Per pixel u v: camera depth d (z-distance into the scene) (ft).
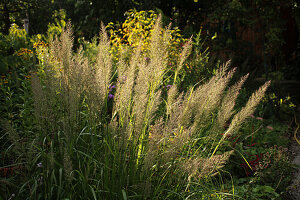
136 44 19.90
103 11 44.04
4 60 15.99
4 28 48.21
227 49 32.65
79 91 7.92
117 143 8.08
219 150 13.46
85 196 7.40
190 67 19.47
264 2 27.27
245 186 12.21
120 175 7.91
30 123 11.85
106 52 9.23
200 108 8.48
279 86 26.89
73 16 48.44
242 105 22.34
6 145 10.85
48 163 7.82
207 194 8.96
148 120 8.80
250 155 14.52
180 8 40.52
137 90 8.30
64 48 8.04
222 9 31.30
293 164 13.99
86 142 8.86
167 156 8.05
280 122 23.75
